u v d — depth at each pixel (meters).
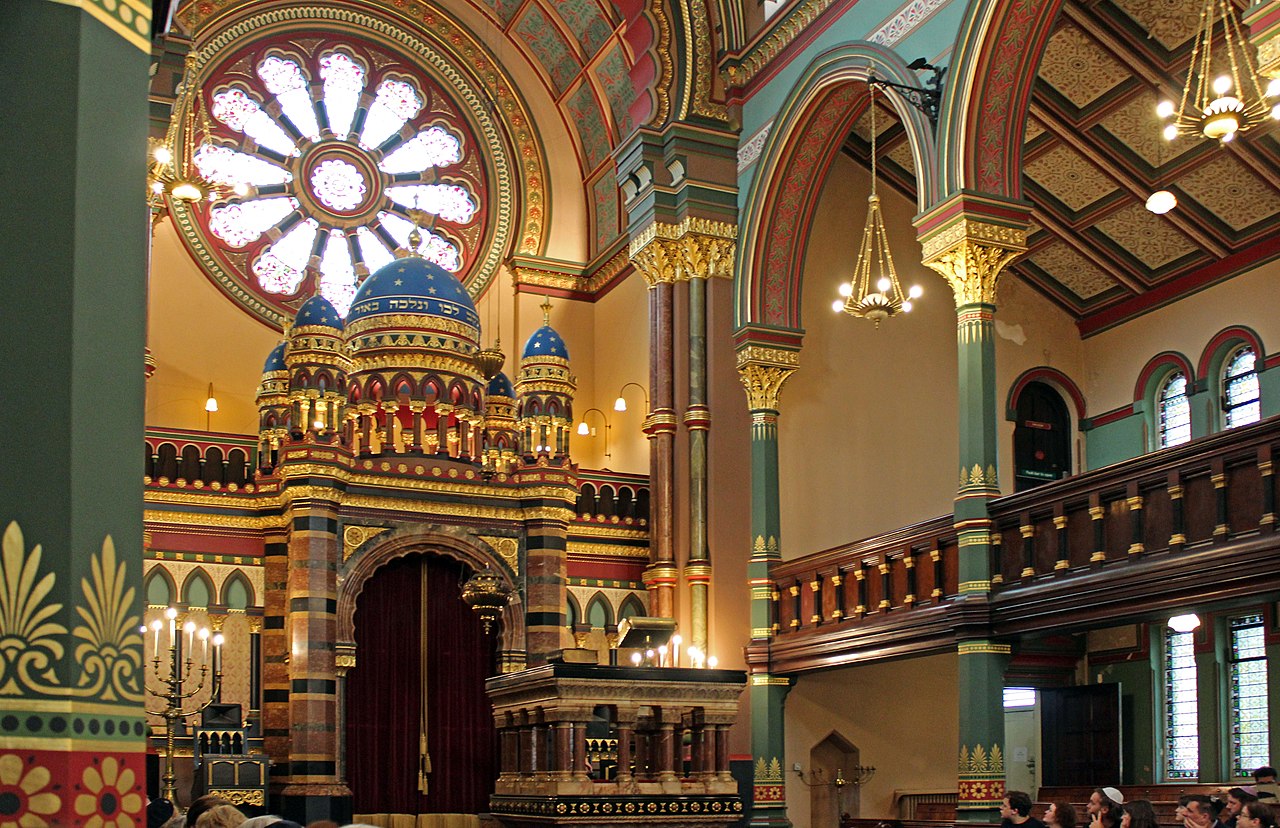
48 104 4.24
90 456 4.09
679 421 24.81
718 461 24.38
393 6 30.42
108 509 4.12
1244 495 14.87
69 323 4.11
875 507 25.39
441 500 22.33
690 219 24.83
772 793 22.91
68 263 4.15
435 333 23.11
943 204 19.25
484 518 22.64
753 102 25.16
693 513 24.17
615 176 29.67
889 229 26.78
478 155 30.66
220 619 21.52
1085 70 23.08
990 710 18.14
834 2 23.02
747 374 24.27
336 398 21.67
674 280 25.22
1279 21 13.30
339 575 21.38
